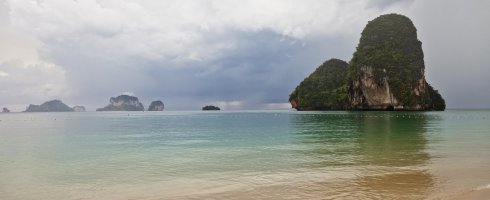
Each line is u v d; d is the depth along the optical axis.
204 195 11.61
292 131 40.03
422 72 134.50
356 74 142.25
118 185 13.27
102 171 15.99
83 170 16.27
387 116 85.25
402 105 128.75
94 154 21.80
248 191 11.99
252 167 16.47
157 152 22.53
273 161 18.12
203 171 15.69
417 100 130.25
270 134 36.03
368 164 16.81
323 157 19.31
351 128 44.38
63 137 35.19
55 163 18.33
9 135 38.25
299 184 12.81
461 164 16.42
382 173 14.55
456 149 21.91
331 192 11.61
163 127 53.38
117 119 97.12
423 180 13.09
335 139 29.77
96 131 44.62
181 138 32.84
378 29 141.88
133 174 15.23
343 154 20.41
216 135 35.94
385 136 32.12
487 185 12.11
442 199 10.47
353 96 146.00
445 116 83.75
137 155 21.17
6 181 14.08
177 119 92.06
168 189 12.53
